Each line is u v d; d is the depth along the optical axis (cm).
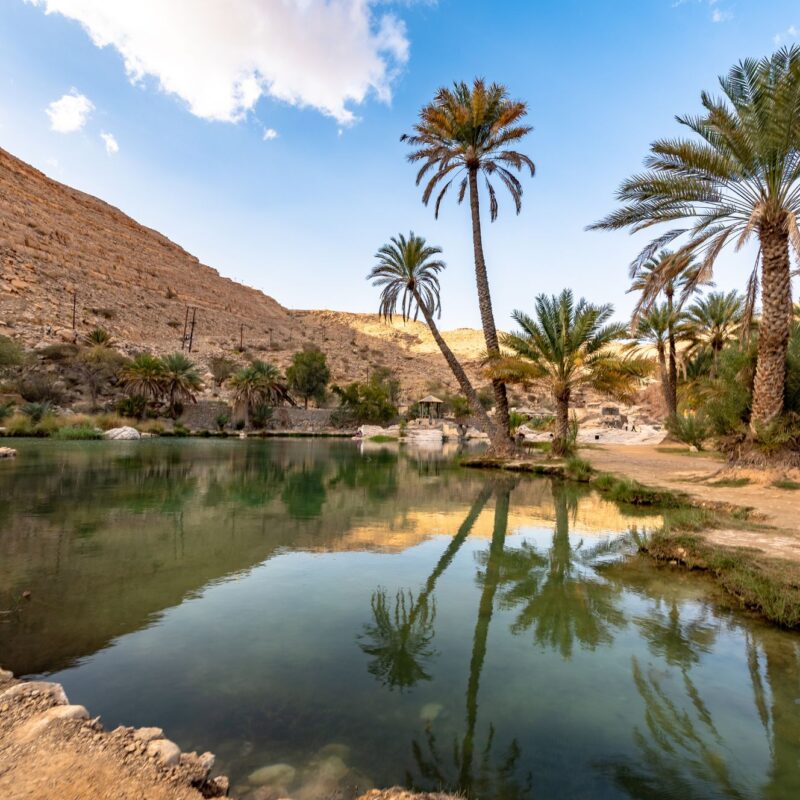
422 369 11269
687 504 918
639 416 4603
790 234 870
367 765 223
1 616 391
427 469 1756
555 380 1830
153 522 748
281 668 313
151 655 328
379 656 334
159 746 216
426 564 562
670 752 238
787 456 1082
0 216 8412
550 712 271
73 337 5672
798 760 235
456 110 1766
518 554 611
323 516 830
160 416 4428
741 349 1216
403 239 2186
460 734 249
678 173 1100
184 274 12719
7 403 3400
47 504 877
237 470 1570
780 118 917
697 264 1373
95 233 11281
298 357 6100
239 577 500
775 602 411
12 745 212
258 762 223
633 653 346
